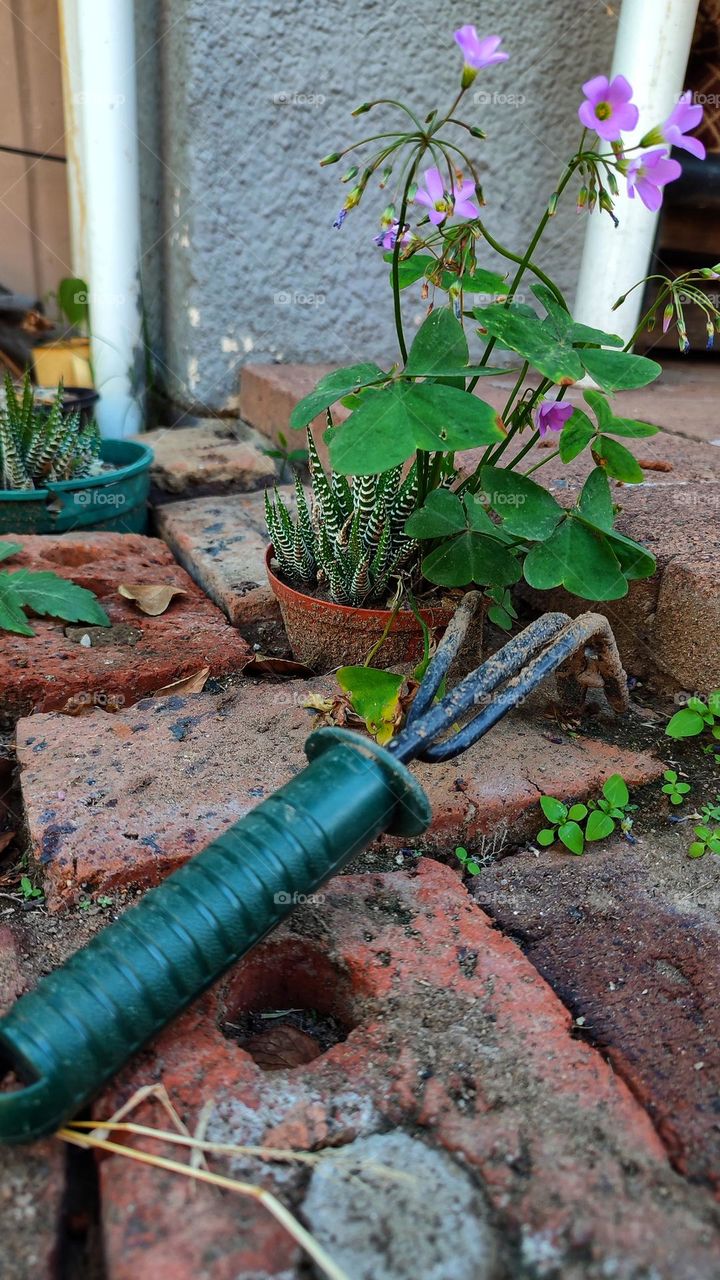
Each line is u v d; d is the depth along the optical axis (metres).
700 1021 0.37
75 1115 0.32
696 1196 0.31
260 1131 0.32
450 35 0.94
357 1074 0.34
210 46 0.88
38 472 0.71
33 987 0.37
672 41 0.80
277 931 0.39
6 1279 0.29
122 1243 0.29
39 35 1.01
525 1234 0.29
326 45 0.91
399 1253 0.29
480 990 0.37
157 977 0.32
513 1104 0.33
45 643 0.57
